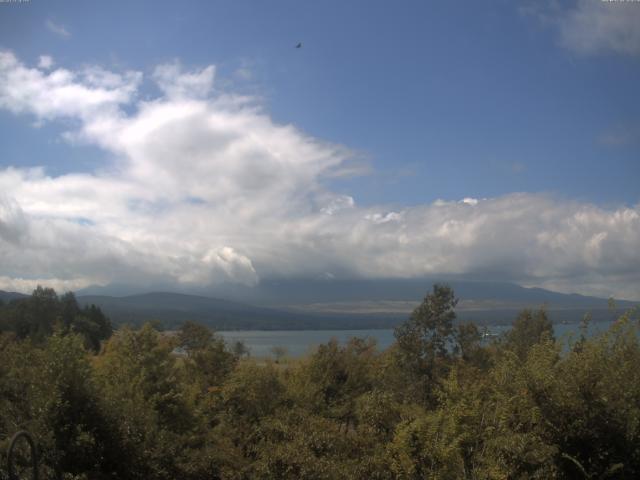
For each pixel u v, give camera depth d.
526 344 23.12
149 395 16.98
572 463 9.61
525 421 10.09
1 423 12.71
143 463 13.03
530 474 9.66
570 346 10.74
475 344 26.11
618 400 9.66
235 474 14.06
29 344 16.66
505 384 10.70
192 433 17.17
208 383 23.73
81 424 11.85
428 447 10.51
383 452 11.62
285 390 21.88
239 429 18.41
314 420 14.42
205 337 30.91
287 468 12.46
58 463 11.59
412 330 25.34
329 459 12.52
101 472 12.18
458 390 11.00
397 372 24.78
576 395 9.71
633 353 10.49
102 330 71.75
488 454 10.02
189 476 14.15
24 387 13.20
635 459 9.48
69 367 12.32
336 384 27.69
